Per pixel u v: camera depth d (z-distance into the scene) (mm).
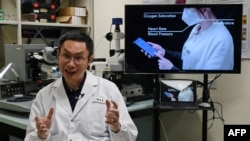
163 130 3115
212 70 2375
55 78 2369
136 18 2402
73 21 3590
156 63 2424
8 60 2646
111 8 3500
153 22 2393
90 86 1752
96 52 3707
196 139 2887
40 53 2555
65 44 1599
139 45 2422
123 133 1636
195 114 2881
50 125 1567
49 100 1734
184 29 2375
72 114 1678
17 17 3152
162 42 2404
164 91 2430
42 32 3697
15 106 2092
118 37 2703
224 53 2346
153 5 2373
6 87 2377
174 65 2412
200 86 2623
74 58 1604
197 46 2375
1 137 2215
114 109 1575
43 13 3387
